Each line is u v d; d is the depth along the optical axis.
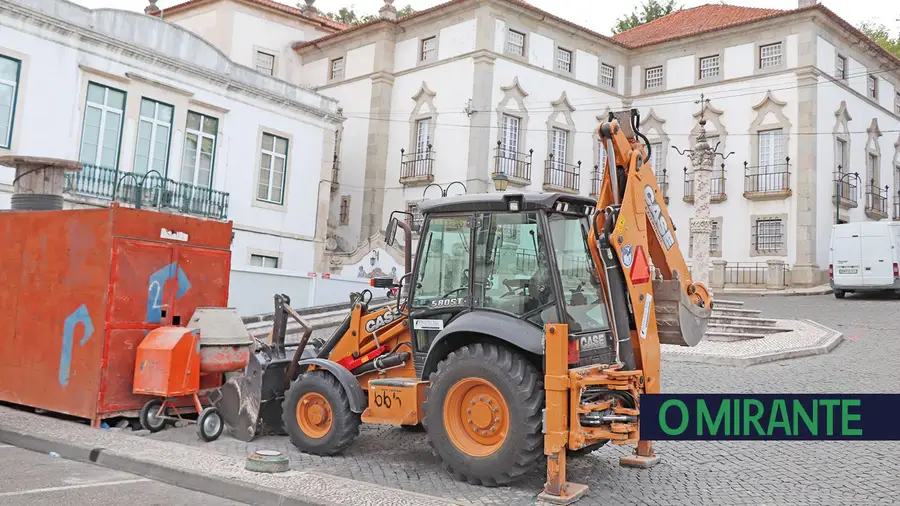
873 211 31.39
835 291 23.62
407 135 29.56
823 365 12.35
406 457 7.05
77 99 17.55
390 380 6.65
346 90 31.53
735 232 29.59
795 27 28.56
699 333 6.80
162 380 7.82
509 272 6.30
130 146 18.67
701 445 7.71
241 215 21.58
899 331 16.08
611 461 7.05
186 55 20.08
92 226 8.18
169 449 6.71
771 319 16.95
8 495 5.43
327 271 25.08
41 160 10.03
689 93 31.17
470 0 27.59
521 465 5.71
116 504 5.31
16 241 8.84
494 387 5.83
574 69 30.70
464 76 27.78
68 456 6.77
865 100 31.56
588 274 6.49
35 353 8.45
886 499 5.84
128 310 8.07
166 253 8.45
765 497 5.87
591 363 6.10
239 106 21.53
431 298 6.75
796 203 28.05
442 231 6.78
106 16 18.14
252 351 7.99
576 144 30.64
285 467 6.02
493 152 27.50
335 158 31.27
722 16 33.56
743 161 29.61
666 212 6.85
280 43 33.28
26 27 16.53
